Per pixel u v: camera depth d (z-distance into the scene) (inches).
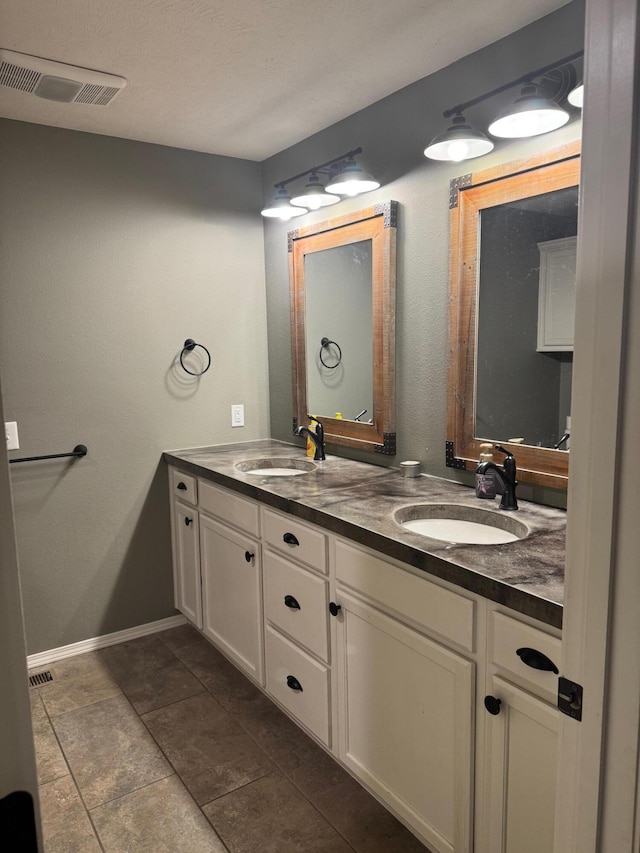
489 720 54.4
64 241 103.9
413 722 63.2
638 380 28.8
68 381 106.7
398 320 93.9
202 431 121.7
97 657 110.5
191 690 99.4
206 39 73.6
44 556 107.9
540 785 50.2
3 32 71.2
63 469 107.9
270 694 91.2
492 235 77.7
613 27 28.4
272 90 88.5
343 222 101.0
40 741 86.8
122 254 109.4
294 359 117.9
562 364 71.0
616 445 29.8
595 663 31.9
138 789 77.2
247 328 125.0
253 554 90.9
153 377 114.9
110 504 113.1
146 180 110.6
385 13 68.4
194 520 108.8
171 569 121.1
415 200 88.8
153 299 113.3
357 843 68.5
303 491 83.5
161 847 68.3
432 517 76.8
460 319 82.7
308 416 116.0
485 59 76.7
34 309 102.4
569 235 69.0
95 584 113.2
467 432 83.9
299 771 80.1
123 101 91.4
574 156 67.7
